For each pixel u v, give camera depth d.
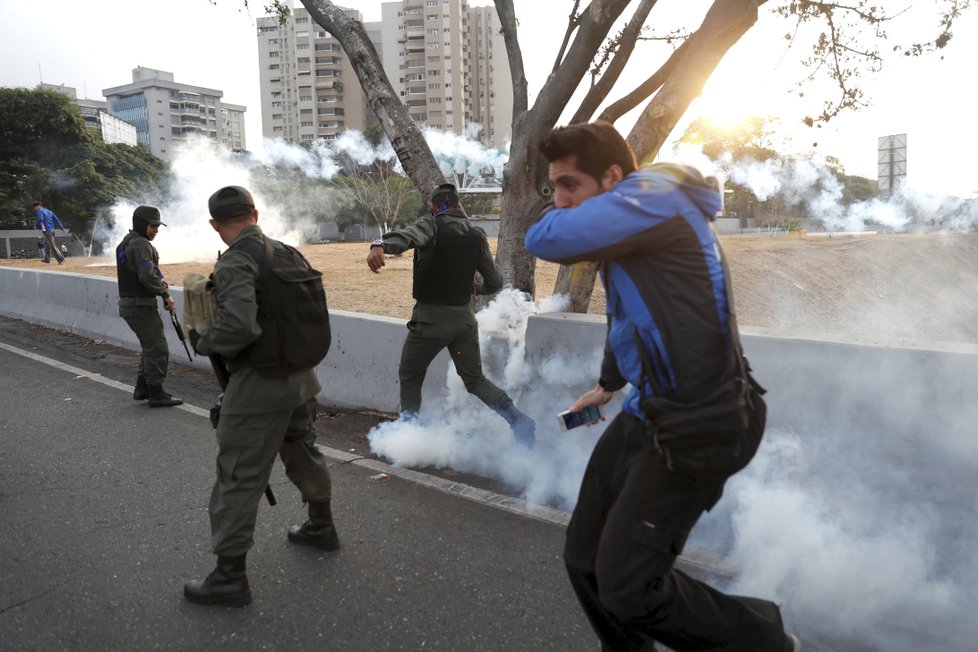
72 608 3.13
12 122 43.59
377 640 2.87
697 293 1.91
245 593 3.14
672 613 2.07
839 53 7.02
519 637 2.88
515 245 6.82
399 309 10.62
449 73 124.88
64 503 4.33
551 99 6.41
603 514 2.24
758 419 2.03
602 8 5.95
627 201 1.89
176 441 5.58
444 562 3.52
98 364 8.55
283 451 3.54
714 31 5.77
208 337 2.97
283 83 134.00
